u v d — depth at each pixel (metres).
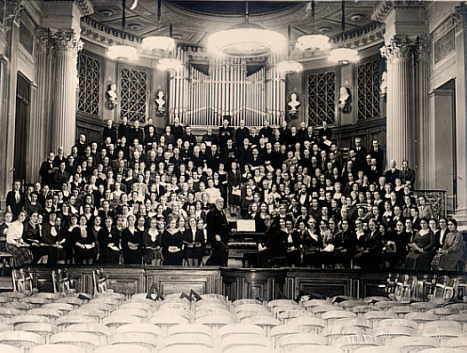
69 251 14.31
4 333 5.46
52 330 6.14
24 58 17.62
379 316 7.32
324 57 22.62
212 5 21.38
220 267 13.30
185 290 13.30
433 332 6.07
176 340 5.40
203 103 22.84
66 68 18.83
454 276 12.28
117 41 22.31
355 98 21.98
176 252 14.26
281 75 22.61
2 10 15.72
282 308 8.36
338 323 6.69
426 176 18.38
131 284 13.29
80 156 17.44
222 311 7.48
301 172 17.09
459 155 16.09
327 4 19.64
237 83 22.80
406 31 18.47
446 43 17.23
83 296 10.57
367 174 17.31
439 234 13.99
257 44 13.77
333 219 14.85
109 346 4.93
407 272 12.91
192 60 23.12
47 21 18.78
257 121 22.69
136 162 17.42
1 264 13.76
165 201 15.70
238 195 17.02
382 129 20.83
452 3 16.16
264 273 12.98
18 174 18.08
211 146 18.30
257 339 5.35
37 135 18.67
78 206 15.36
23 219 14.17
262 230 15.55
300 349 4.89
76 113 20.92
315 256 14.38
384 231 14.27
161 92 23.06
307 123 22.88
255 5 21.38
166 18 21.22
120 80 22.61
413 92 18.55
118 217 14.65
